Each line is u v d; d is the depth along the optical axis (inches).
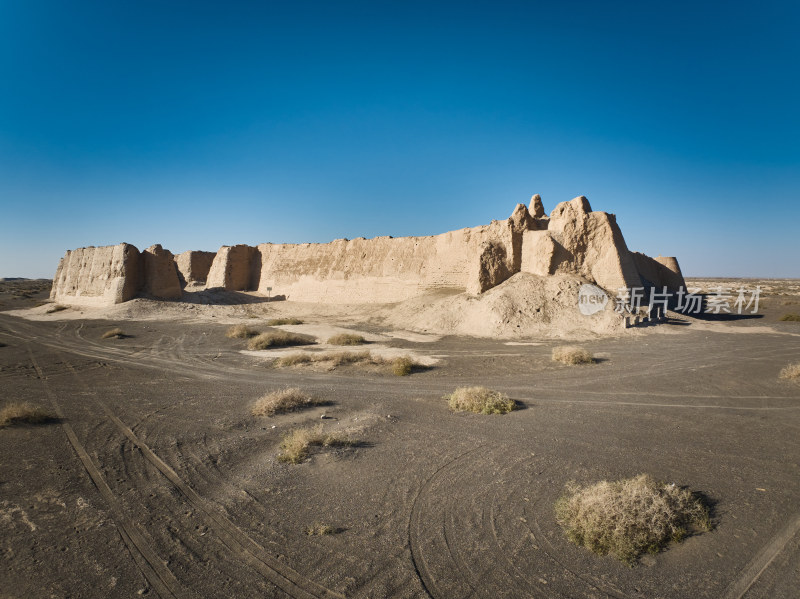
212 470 297.1
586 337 874.1
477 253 1159.6
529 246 1144.2
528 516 231.9
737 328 945.5
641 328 913.5
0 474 286.8
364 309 1449.3
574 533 210.5
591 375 569.6
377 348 824.3
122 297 1464.1
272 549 206.5
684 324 991.6
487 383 543.2
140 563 196.4
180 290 1644.9
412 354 757.3
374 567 191.9
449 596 172.9
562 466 293.3
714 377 536.7
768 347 730.2
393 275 1545.3
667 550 200.4
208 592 176.9
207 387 543.5
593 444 332.5
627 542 198.5
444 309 1110.4
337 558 198.8
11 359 738.2
